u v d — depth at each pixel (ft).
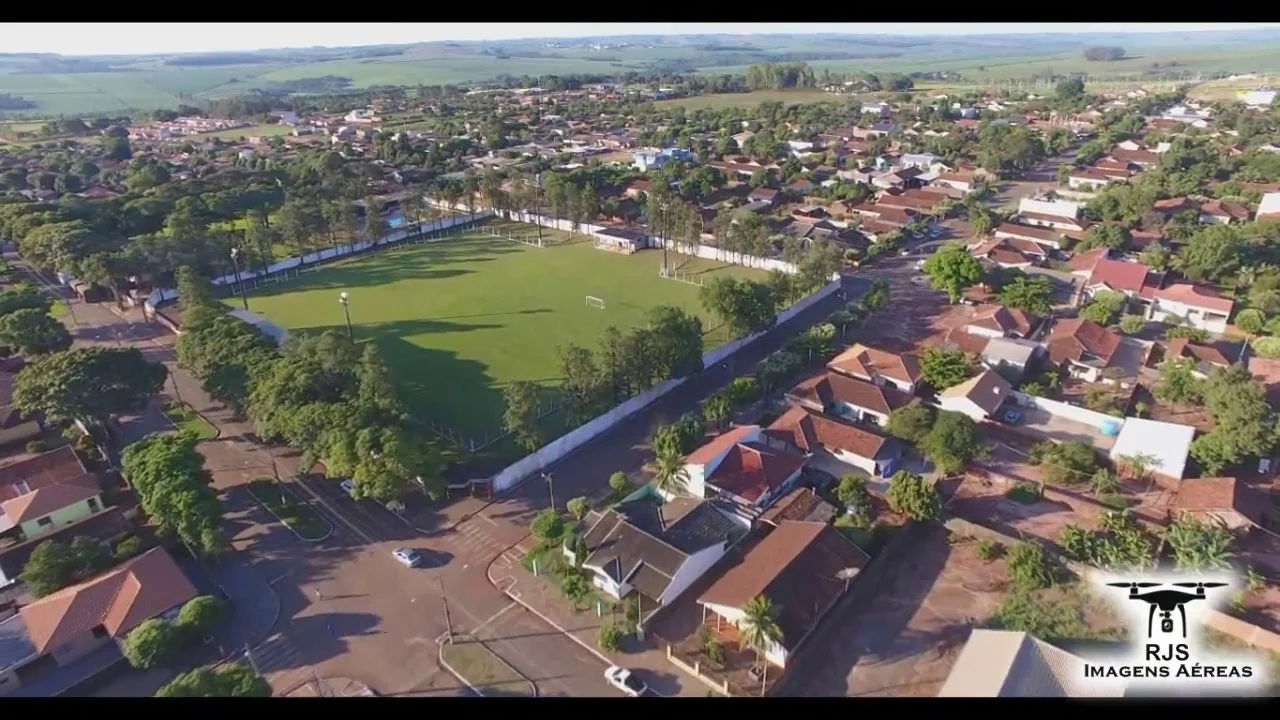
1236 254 447.83
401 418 299.17
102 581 225.35
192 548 253.65
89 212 597.93
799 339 387.14
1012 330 392.47
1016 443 312.29
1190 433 291.17
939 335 415.23
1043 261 507.30
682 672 209.26
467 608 232.73
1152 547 242.78
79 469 290.76
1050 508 271.28
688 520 253.03
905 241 583.58
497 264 565.94
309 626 226.79
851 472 296.92
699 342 361.92
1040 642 200.75
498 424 335.88
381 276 545.85
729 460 284.61
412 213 655.35
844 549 239.50
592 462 307.58
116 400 315.58
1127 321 400.06
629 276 533.55
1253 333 392.27
